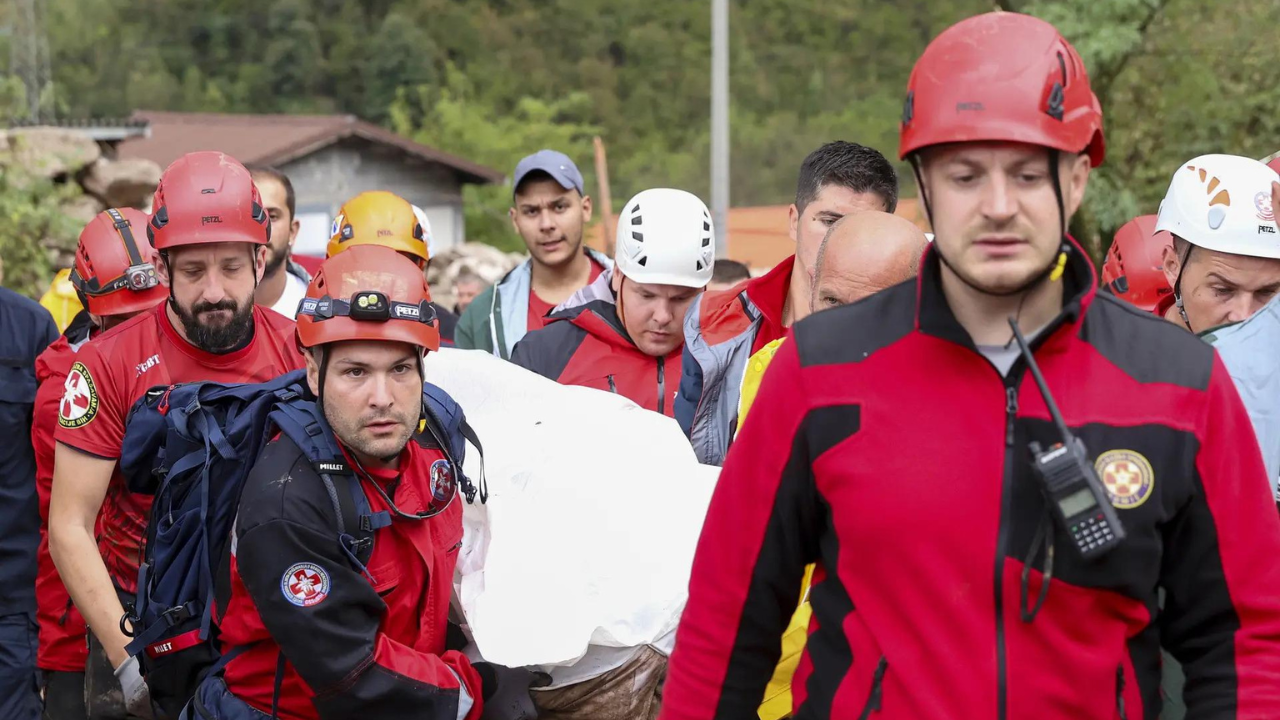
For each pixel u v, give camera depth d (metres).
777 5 83.12
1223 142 15.38
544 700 3.35
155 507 3.30
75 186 12.05
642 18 86.19
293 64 88.06
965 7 79.69
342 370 3.02
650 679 3.36
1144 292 4.80
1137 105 15.52
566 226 6.31
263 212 3.96
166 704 3.36
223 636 3.16
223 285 3.85
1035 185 1.98
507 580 3.35
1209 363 2.07
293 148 31.62
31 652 4.72
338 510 3.01
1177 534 2.11
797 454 2.17
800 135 67.44
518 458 3.61
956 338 2.05
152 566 3.26
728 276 7.26
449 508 3.32
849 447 2.10
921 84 2.03
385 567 3.10
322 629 2.95
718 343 4.18
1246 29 15.41
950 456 2.04
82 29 84.44
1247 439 2.10
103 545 3.87
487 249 19.23
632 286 4.67
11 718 4.71
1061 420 2.00
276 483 2.99
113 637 3.65
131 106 81.94
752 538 2.25
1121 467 2.01
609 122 79.56
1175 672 3.02
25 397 4.66
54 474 3.83
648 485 3.51
